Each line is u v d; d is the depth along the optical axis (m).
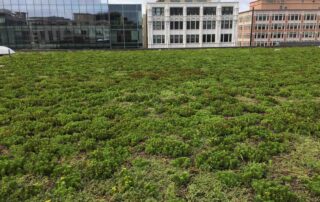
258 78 10.11
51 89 8.70
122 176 3.85
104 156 4.36
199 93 8.12
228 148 4.58
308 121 5.66
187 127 5.50
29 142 4.78
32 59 16.56
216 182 3.72
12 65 13.98
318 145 4.73
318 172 3.94
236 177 3.77
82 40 40.84
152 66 13.63
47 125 5.56
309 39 73.19
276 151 4.49
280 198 3.34
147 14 50.50
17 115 6.16
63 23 39.81
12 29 39.09
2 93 8.11
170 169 4.04
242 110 6.57
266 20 71.38
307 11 71.44
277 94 7.97
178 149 4.55
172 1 52.84
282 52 19.50
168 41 51.78
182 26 51.53
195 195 3.48
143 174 3.91
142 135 5.12
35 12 38.97
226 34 52.78
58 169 3.96
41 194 3.48
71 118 5.98
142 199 3.41
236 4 51.69
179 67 13.16
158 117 6.13
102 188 3.61
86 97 7.73
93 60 16.23
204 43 52.62
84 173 3.89
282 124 5.52
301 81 9.50
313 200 3.36
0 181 3.72
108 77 10.73
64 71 12.24
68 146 4.68
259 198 3.35
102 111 6.43
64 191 3.51
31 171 3.94
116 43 42.44
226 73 11.30
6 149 4.64
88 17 40.38
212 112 6.39
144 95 7.89
